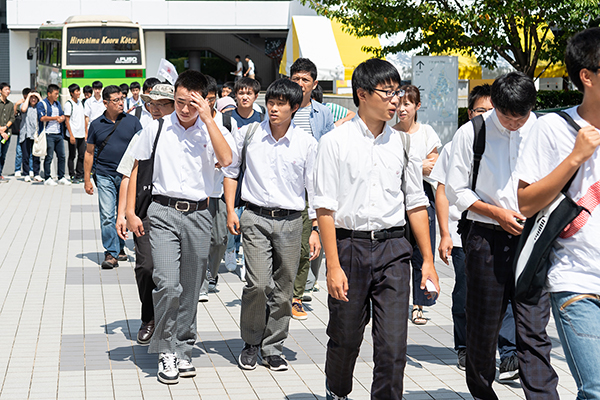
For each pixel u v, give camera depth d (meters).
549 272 3.25
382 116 3.69
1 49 39.09
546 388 3.87
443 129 11.51
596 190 3.14
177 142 4.87
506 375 4.92
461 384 4.96
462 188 4.05
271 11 34.84
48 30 24.86
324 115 6.41
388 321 3.74
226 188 5.30
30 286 7.68
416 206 3.88
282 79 5.02
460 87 18.25
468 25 13.80
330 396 4.05
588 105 3.15
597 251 3.15
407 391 4.82
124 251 9.10
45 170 16.48
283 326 5.21
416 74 11.35
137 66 22.00
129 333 6.06
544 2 12.63
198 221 4.93
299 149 5.04
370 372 5.20
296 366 5.30
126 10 34.41
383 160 3.76
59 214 12.64
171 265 4.85
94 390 4.76
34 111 16.28
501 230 3.94
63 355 5.46
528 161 3.23
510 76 3.76
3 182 16.89
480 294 3.99
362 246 3.78
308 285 7.18
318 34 25.08
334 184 3.73
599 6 12.28
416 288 6.38
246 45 39.47
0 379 4.94
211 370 5.20
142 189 5.05
